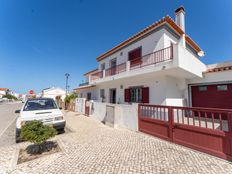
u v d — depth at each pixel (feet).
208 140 12.76
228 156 11.30
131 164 11.05
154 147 14.69
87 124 27.81
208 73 28.45
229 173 9.61
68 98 61.87
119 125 24.91
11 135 21.25
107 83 43.60
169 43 27.99
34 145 15.70
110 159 12.00
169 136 16.29
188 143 14.30
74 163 11.33
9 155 13.16
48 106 22.34
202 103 29.40
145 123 20.02
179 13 31.73
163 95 26.91
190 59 24.26
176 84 30.04
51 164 11.20
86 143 16.33
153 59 28.58
